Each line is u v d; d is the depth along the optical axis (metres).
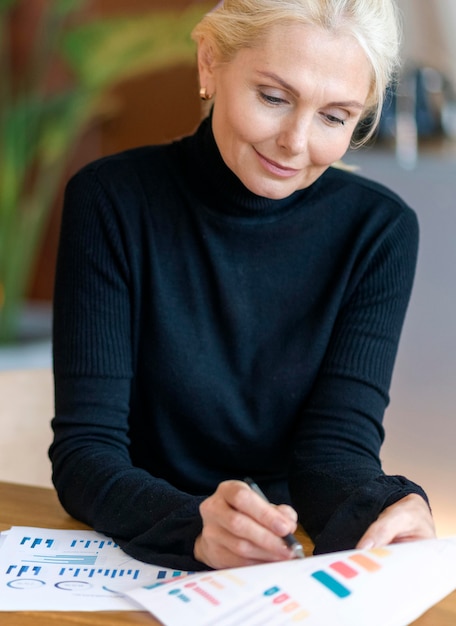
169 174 1.72
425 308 2.57
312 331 1.72
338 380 1.68
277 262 1.72
